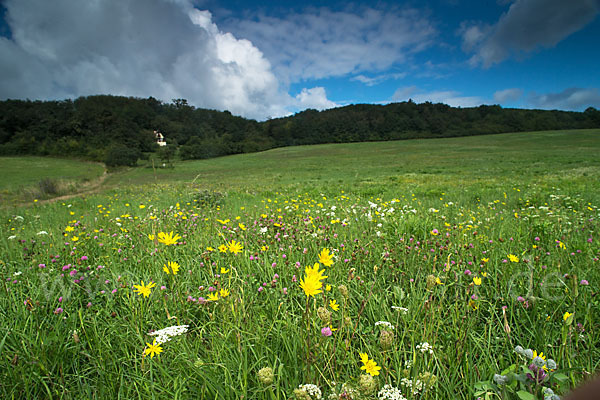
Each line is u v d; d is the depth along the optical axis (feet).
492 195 32.99
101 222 19.66
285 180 89.45
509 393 4.97
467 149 205.16
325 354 5.50
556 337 6.44
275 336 6.70
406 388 5.12
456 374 5.69
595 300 7.52
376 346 6.21
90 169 176.04
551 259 9.75
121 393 5.44
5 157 227.81
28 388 5.58
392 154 202.90
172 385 5.56
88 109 292.81
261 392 5.15
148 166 191.31
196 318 7.63
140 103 359.46
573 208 22.25
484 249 11.38
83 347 6.63
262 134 375.45
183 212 21.89
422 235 13.69
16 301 8.00
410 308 7.53
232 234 13.85
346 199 31.14
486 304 7.97
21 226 19.88
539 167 84.02
